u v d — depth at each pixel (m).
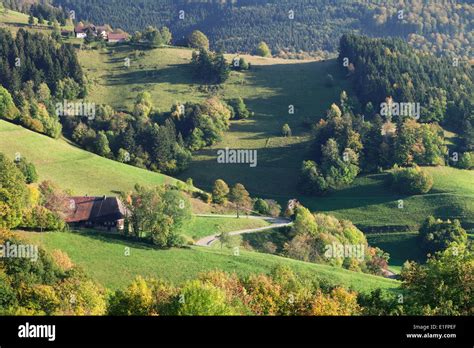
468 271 128.25
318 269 187.38
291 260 195.62
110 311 132.00
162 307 128.50
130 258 179.75
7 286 137.62
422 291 131.00
